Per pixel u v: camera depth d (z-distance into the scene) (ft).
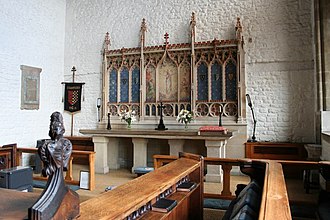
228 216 7.83
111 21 23.71
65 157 4.08
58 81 24.38
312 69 18.79
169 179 7.38
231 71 20.07
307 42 18.99
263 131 19.63
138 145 20.01
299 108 19.02
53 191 3.78
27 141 21.16
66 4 25.23
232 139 19.69
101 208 4.92
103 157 20.15
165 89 21.50
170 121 21.09
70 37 24.91
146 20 22.63
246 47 20.13
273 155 18.83
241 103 19.57
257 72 19.88
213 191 15.16
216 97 20.35
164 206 6.94
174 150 19.34
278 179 7.14
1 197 5.23
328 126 17.06
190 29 21.30
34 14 21.93
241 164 10.14
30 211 3.49
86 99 24.02
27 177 12.86
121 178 18.31
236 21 20.42
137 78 22.29
